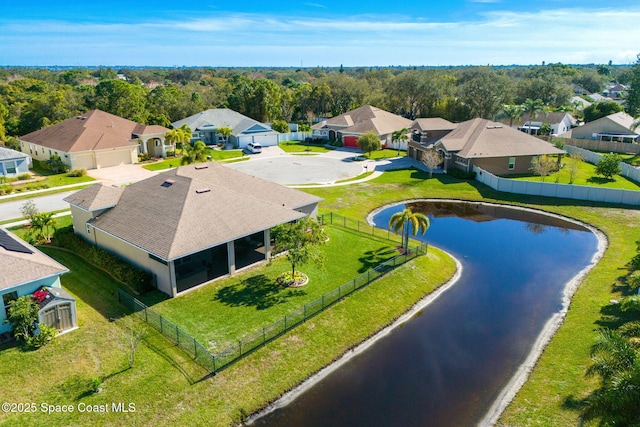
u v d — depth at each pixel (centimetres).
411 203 4741
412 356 2197
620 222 3978
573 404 1794
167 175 3300
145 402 1769
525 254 3444
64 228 3375
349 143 8031
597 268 3106
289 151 7588
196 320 2327
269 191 3541
